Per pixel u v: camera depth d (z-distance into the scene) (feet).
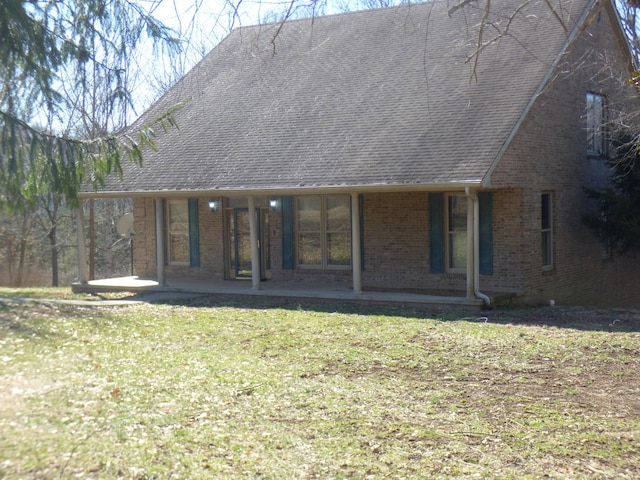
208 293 62.39
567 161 61.16
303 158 58.65
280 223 67.21
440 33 67.67
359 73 67.46
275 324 45.73
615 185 63.26
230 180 59.57
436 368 34.09
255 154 61.77
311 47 74.13
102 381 29.19
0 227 107.45
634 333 41.81
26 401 25.82
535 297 56.95
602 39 64.39
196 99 73.61
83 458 21.26
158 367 32.48
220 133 66.85
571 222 62.03
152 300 58.39
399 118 58.59
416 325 44.88
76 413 24.89
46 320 43.04
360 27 74.79
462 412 27.45
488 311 50.65
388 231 61.77
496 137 51.62
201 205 71.36
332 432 25.02
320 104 65.21
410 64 65.36
